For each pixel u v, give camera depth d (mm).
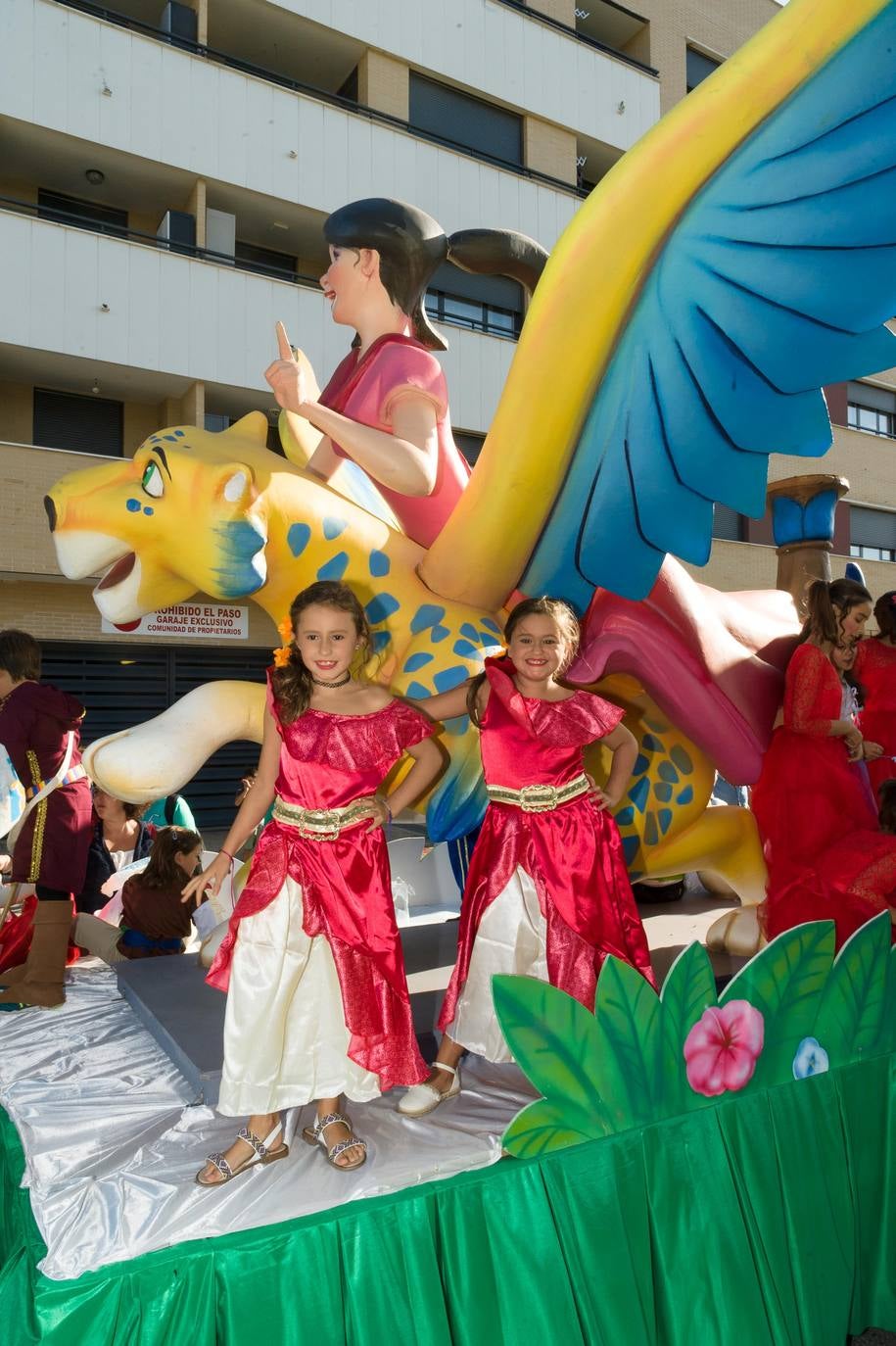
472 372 12070
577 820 2084
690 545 2557
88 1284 1498
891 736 3424
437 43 12398
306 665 1938
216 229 11211
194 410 10898
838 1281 2221
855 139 1817
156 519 2570
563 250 2070
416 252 2910
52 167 10797
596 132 13688
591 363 2230
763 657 3125
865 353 2119
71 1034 2607
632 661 2779
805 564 3793
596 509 2557
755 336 2125
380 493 3152
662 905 4051
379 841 1933
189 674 11844
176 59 10703
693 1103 2127
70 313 10062
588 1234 1859
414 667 2633
